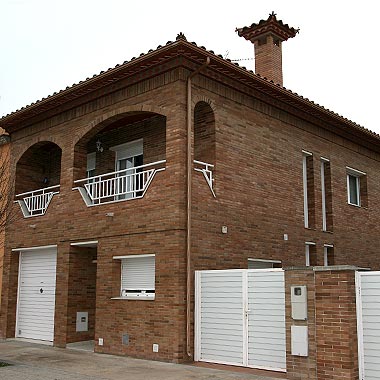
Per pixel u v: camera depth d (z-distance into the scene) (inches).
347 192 745.0
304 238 648.4
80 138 628.7
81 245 609.6
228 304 480.4
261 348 454.0
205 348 489.7
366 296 387.9
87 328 619.8
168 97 530.3
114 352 536.4
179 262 491.8
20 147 728.3
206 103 546.0
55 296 626.5
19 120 714.2
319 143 698.8
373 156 815.7
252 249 569.0
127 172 668.1
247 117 592.1
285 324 420.2
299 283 409.1
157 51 512.1
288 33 773.3
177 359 479.2
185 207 504.1
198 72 530.0
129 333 525.0
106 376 424.2
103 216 575.8
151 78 550.3
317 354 387.9
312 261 663.8
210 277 495.2
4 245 724.7
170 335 487.8
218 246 530.3
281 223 616.1
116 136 676.7
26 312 690.2
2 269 722.8
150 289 529.7
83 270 625.3
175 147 513.7
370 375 379.2
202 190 523.2
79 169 635.5
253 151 592.7
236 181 564.4
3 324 697.0
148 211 526.6
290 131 650.8
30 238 682.2
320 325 389.1
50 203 658.2
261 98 607.8
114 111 585.9
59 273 623.2
